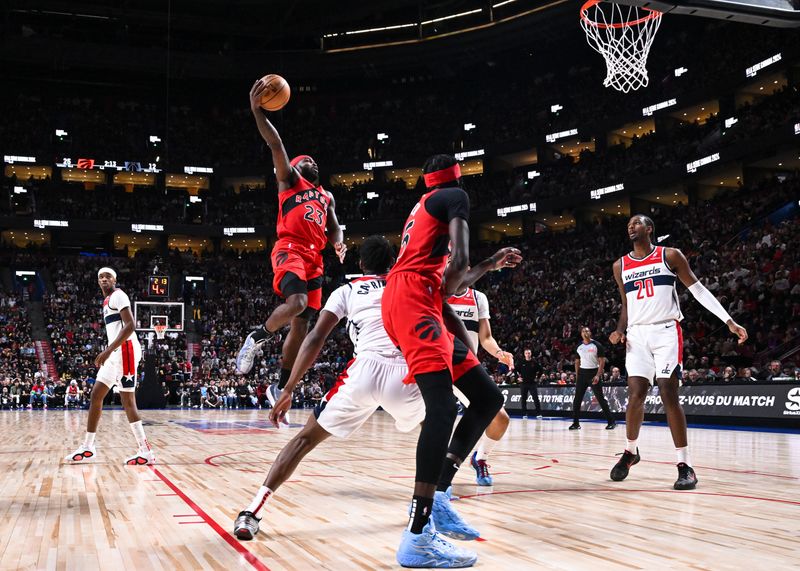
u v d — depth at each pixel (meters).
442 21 38.03
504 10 35.34
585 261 28.84
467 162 37.84
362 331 3.31
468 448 3.19
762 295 19.45
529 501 4.37
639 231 5.47
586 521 3.67
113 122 37.97
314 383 27.27
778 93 24.64
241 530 3.20
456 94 40.31
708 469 6.30
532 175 34.84
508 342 27.16
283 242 5.38
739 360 18.45
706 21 29.78
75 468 6.21
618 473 5.40
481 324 5.42
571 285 27.62
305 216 5.37
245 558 2.87
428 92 40.75
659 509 4.07
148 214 36.03
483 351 27.34
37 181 35.44
